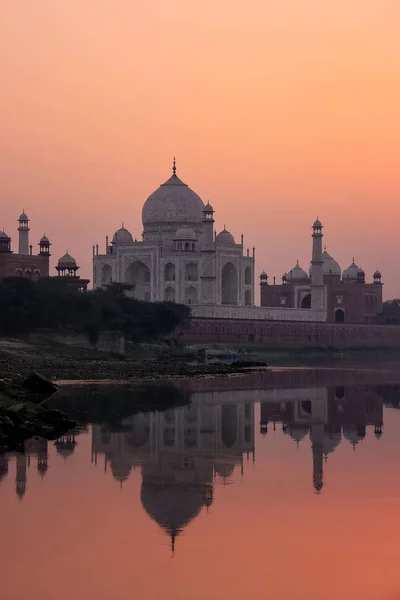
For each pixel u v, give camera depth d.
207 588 25.94
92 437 52.00
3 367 99.94
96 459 44.66
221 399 76.88
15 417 53.84
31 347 135.12
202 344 182.38
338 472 41.81
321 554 28.88
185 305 188.62
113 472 41.31
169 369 118.12
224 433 54.97
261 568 27.58
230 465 43.62
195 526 31.89
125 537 30.48
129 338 159.62
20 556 28.47
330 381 104.81
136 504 34.97
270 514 33.66
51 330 147.88
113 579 26.56
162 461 44.47
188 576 26.84
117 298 168.00
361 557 28.59
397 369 138.38
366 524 32.28
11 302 147.12
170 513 33.59
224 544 29.84
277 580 26.62
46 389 76.38
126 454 46.31
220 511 34.00
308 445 50.50
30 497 35.94
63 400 72.19
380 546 29.72
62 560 28.12
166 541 30.16
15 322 145.75
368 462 44.69
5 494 36.47
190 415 64.00
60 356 131.38
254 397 79.81
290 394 84.06
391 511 34.12
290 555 28.80
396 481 39.69
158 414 64.19
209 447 49.22
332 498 36.22
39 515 33.12
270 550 29.31
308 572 27.25
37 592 25.59
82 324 150.88
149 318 166.12
